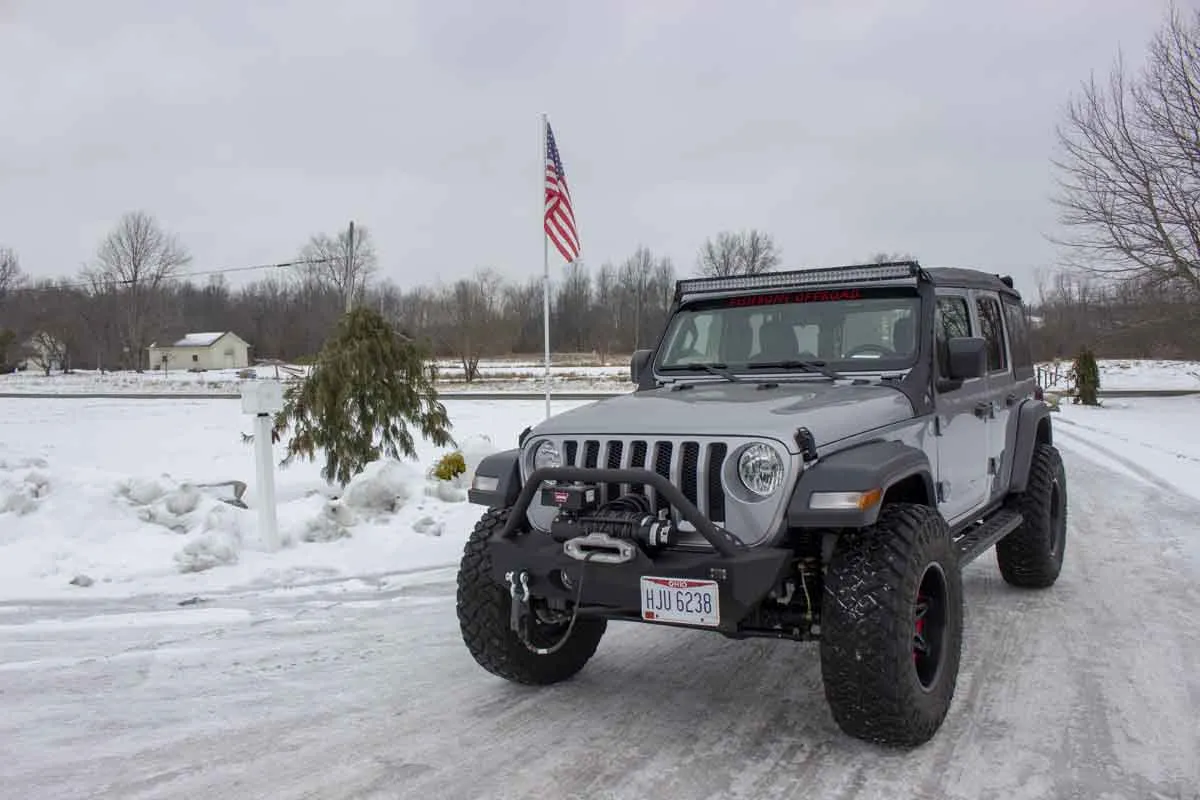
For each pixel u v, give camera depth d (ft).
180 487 26.11
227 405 102.99
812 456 11.28
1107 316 95.81
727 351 16.08
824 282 15.42
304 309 275.59
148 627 17.61
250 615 18.42
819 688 14.07
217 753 11.85
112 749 12.01
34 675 14.93
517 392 118.11
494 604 13.35
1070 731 12.12
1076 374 87.97
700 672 14.90
